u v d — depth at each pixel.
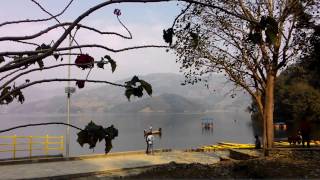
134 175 17.45
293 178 14.99
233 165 17.70
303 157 19.61
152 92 2.11
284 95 89.50
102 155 26.94
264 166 16.86
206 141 90.06
